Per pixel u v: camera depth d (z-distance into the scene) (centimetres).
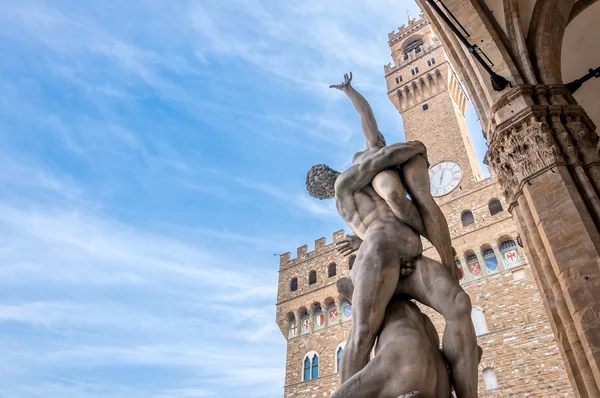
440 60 5828
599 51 1381
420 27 6725
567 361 814
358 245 454
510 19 1127
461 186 4438
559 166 889
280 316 4819
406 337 333
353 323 357
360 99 482
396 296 383
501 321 3412
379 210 411
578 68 1416
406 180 412
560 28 1167
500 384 3153
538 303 3353
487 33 1128
